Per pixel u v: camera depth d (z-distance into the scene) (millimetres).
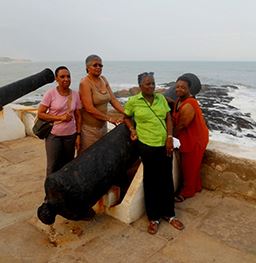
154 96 3027
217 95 27812
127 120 3154
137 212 3260
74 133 3303
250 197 3578
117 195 3309
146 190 3119
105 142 3148
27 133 6219
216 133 14867
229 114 18484
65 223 3213
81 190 2791
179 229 3096
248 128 15789
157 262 2660
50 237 2957
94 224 3191
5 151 5391
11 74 83438
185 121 3404
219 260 2682
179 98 3521
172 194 3184
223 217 3297
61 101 3121
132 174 3613
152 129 2977
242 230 3078
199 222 3223
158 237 2984
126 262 2660
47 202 2863
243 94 29453
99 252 2785
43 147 5590
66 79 3072
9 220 3330
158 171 3074
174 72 101688
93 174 2906
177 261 2668
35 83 5570
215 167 3746
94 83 3236
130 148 3199
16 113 6199
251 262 2658
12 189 4035
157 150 3008
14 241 2967
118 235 3018
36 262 2680
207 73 90312
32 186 4109
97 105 3297
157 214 3119
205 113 18406
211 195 3742
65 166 2906
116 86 48000
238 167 3584
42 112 3137
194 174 3596
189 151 3504
